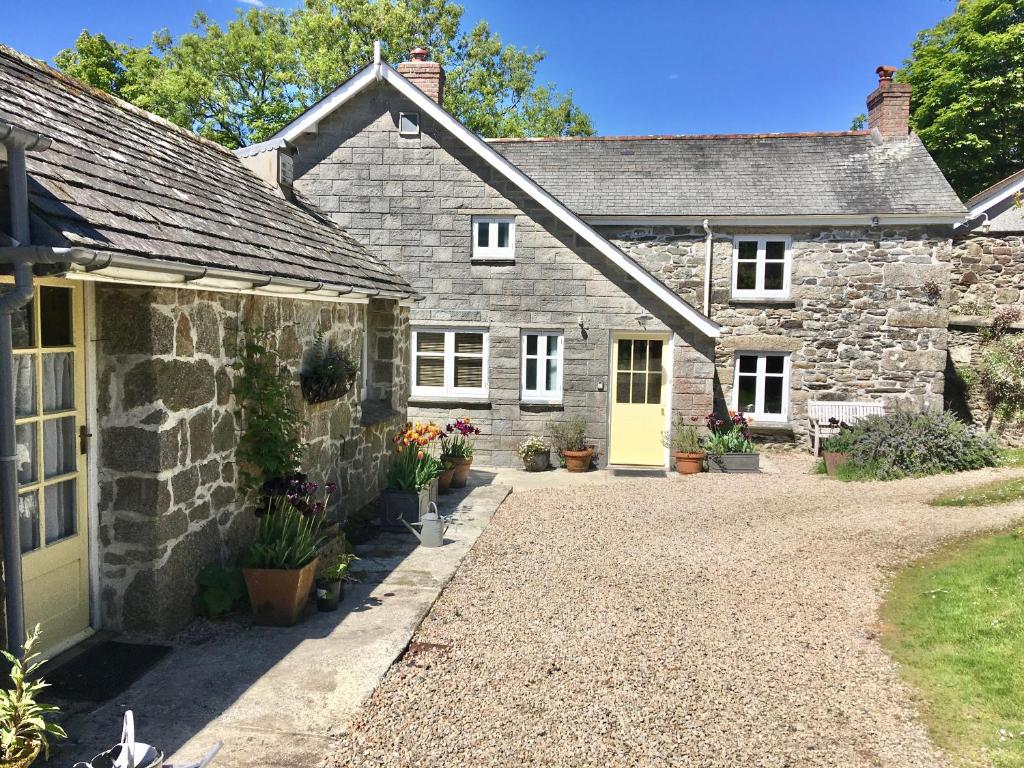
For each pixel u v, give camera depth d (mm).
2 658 4043
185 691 4340
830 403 14938
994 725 4238
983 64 20625
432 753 3846
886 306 14977
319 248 7879
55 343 4586
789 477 12672
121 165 5223
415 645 5262
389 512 8414
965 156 21516
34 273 3682
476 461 13719
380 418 9391
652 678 4848
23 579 4316
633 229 15398
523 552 7805
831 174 15742
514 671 4883
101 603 5020
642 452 13695
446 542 8062
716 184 15742
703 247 15242
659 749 3980
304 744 3852
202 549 5465
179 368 5090
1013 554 6980
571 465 13195
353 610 5844
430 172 13367
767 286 15430
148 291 4793
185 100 24078
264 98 26469
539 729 4137
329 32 25297
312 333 7453
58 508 4676
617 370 13594
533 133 33031
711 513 9828
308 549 5609
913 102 23453
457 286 13500
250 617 5520
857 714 4430
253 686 4453
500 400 13602
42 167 4109
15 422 3900
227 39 25141
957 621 5715
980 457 11992
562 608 6133
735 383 15477
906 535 8359
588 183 16016
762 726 4266
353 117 13422
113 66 24656
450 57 28375
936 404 14883
